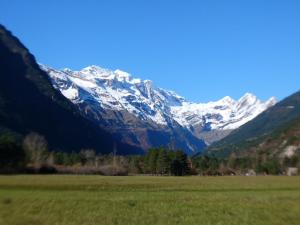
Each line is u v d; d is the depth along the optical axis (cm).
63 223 4403
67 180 11306
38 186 8756
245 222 4581
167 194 7781
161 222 4541
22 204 5462
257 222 4581
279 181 13388
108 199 6425
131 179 13838
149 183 11212
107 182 11012
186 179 15062
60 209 5188
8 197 6166
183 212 5191
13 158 18575
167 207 5597
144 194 7731
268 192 8431
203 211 5272
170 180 13738
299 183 11931
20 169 17888
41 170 18350
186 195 7550
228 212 5206
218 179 15312
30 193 7162
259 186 10456
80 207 5397
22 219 4531
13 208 5159
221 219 4750
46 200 5916
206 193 8156
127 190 8862
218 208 5522
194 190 9106
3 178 12000
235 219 4738
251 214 5050
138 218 4747
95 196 7012
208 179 15362
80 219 4628
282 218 4803
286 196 7112
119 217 4788
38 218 4609
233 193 8144
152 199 6594
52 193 7350
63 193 7456
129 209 5359
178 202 6172
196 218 4794
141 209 5394
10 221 4422
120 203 5897
